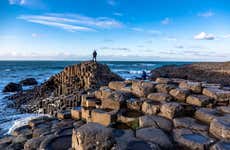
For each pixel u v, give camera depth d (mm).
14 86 27656
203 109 6723
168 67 61500
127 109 7816
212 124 5559
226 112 6402
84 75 22922
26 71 67500
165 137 5461
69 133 6551
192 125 5977
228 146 4664
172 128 6117
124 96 8273
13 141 7246
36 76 49219
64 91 20609
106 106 8125
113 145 4238
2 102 20688
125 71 65062
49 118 9273
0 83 35969
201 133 5582
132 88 8891
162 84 8562
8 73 58219
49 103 17031
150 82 9031
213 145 4844
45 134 6895
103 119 7301
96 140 4121
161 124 6246
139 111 7613
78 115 8781
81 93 16812
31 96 21953
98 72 23922
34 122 8641
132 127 6664
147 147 4852
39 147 5719
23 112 16328
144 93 8336
